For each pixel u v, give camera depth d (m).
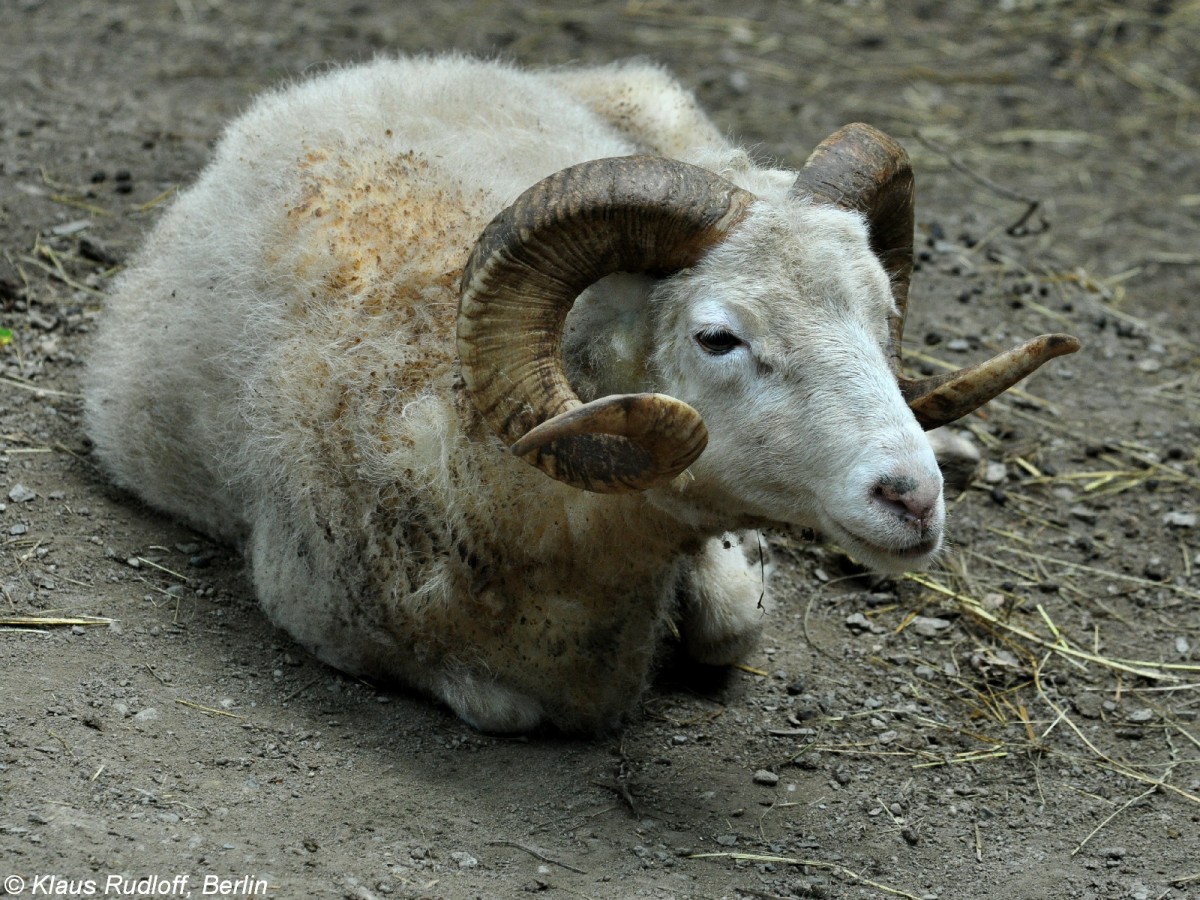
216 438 15.77
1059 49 35.16
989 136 31.05
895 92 32.59
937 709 16.33
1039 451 20.97
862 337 12.43
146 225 21.88
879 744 15.57
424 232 14.52
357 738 14.12
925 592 18.25
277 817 12.40
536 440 11.20
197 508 16.70
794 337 12.30
